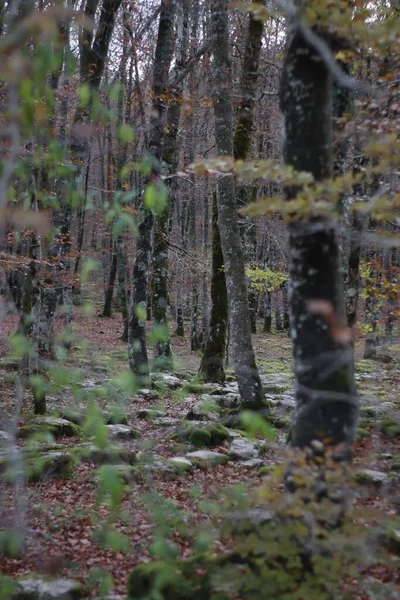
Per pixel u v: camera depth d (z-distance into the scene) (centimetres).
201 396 1032
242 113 1123
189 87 1274
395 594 386
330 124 356
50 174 291
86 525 514
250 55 1097
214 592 361
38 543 483
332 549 319
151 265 1467
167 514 457
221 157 372
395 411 923
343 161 557
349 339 336
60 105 500
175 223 2270
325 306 321
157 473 620
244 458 762
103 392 314
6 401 878
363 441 793
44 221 217
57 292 974
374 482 583
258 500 343
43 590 405
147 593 383
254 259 2177
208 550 415
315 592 318
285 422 905
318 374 350
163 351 1366
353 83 336
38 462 434
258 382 957
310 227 335
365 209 355
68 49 237
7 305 314
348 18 345
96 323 2222
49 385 320
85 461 675
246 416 312
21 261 802
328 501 329
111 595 412
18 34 193
